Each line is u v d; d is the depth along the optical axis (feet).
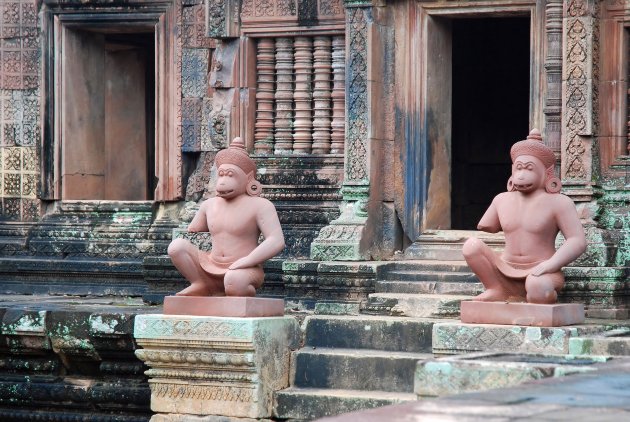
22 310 63.57
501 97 88.02
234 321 54.49
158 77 76.54
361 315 61.67
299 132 72.08
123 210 77.10
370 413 33.83
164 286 70.59
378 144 68.28
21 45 79.25
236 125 72.79
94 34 80.33
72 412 63.00
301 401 54.90
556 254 54.44
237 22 72.54
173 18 76.23
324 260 66.49
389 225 68.59
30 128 79.10
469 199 88.58
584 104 63.05
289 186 71.61
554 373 42.68
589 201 63.10
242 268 56.44
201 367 55.42
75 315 62.44
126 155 84.79
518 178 55.57
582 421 32.40
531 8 65.82
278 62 72.54
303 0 71.31
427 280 64.69
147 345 55.88
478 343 52.80
